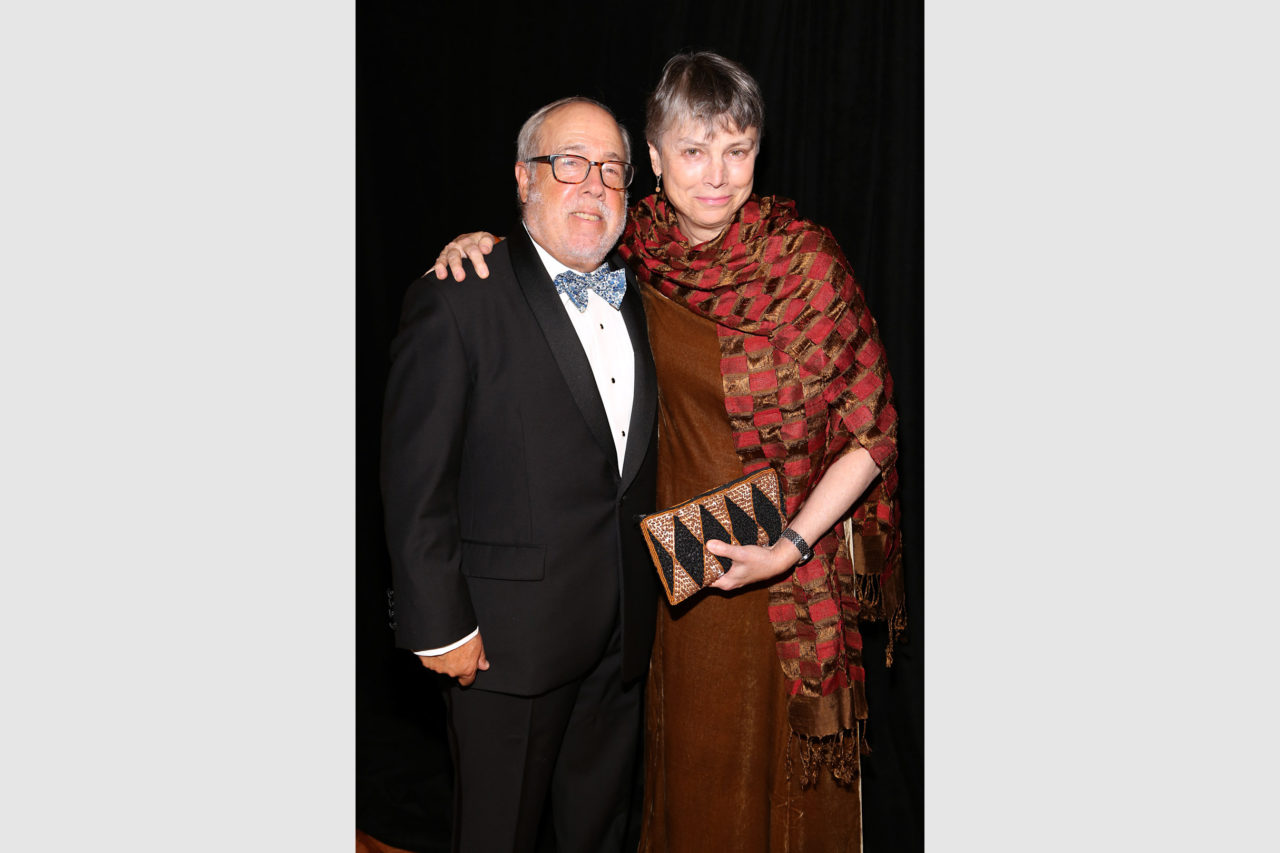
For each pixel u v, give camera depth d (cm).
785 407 180
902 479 258
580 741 197
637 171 268
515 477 176
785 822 196
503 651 178
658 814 209
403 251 303
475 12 286
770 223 187
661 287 188
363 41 299
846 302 182
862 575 204
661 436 193
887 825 261
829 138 252
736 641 191
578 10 273
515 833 186
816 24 251
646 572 189
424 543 169
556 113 175
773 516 179
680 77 174
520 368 173
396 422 172
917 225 249
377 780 285
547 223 173
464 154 291
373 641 314
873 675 273
